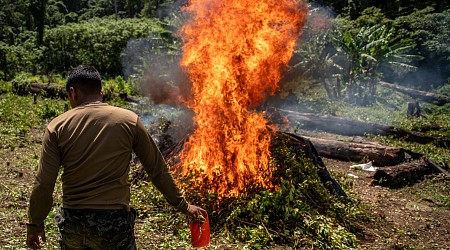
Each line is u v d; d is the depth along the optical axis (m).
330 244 4.87
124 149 2.43
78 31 30.72
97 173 2.37
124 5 59.38
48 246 4.29
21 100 15.94
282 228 5.07
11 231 4.67
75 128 2.38
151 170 2.55
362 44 20.25
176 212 5.26
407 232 5.64
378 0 31.36
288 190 5.30
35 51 30.95
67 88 2.55
